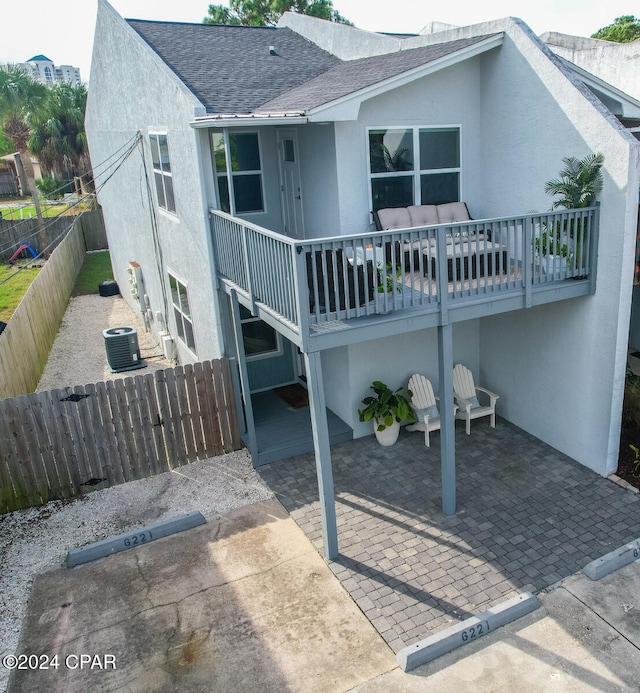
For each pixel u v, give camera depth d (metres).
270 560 7.04
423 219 9.31
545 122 8.28
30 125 30.89
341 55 12.54
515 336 9.47
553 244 7.49
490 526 7.38
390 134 9.06
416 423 9.59
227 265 8.79
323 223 9.59
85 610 6.43
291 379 11.73
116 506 8.35
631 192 7.14
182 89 8.96
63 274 19.53
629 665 5.35
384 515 7.74
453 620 5.95
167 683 5.48
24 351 12.05
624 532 7.13
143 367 13.65
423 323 6.91
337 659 5.61
